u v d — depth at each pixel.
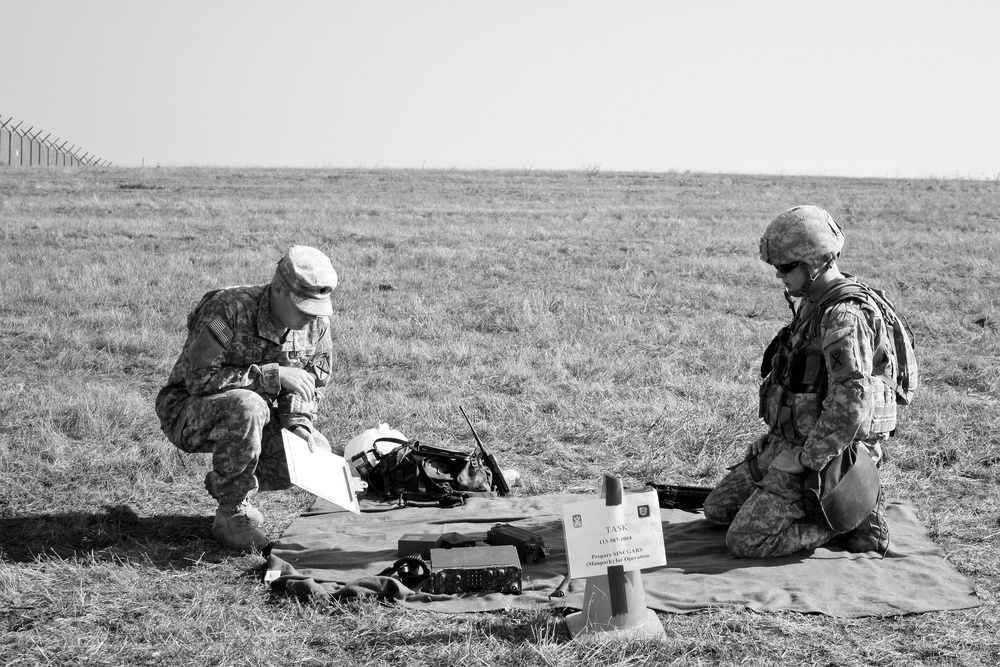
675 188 28.89
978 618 4.44
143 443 7.04
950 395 8.52
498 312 12.23
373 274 14.63
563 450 7.23
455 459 6.45
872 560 5.13
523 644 4.17
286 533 5.60
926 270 15.38
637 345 10.66
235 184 28.00
